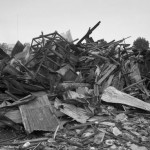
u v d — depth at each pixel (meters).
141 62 8.36
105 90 6.31
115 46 8.18
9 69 5.84
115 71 7.45
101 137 4.51
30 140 4.32
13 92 5.57
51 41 6.82
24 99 5.28
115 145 4.29
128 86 7.13
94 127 4.95
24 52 7.12
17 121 4.76
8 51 8.83
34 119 4.80
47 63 6.70
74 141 4.39
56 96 5.93
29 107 5.09
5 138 4.45
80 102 5.67
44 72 6.47
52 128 4.74
